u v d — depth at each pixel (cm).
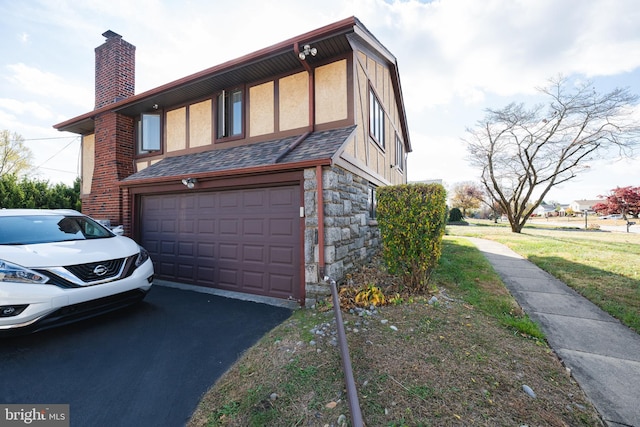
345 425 187
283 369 258
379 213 452
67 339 328
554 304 410
